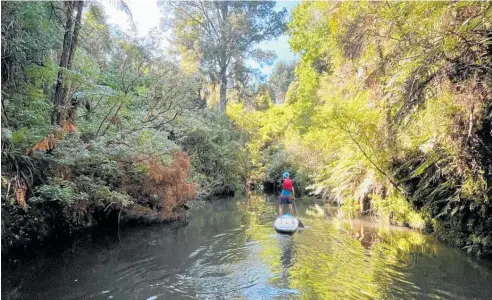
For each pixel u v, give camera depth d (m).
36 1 6.01
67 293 4.59
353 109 8.89
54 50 8.03
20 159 6.08
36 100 6.66
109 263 5.88
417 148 7.70
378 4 6.23
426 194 7.66
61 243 7.17
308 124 11.81
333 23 7.51
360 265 5.66
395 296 4.39
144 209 9.34
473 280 4.89
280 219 8.79
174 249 6.82
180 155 10.84
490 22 4.36
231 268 5.62
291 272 5.38
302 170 17.30
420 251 6.40
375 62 7.40
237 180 20.28
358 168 10.70
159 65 11.67
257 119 25.06
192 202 13.44
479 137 5.78
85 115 9.26
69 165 7.30
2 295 4.50
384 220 9.46
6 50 5.70
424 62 4.79
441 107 5.86
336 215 10.84
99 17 8.74
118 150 8.26
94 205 8.23
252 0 23.22
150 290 4.71
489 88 4.88
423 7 4.88
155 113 11.45
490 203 5.84
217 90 24.41
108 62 10.93
